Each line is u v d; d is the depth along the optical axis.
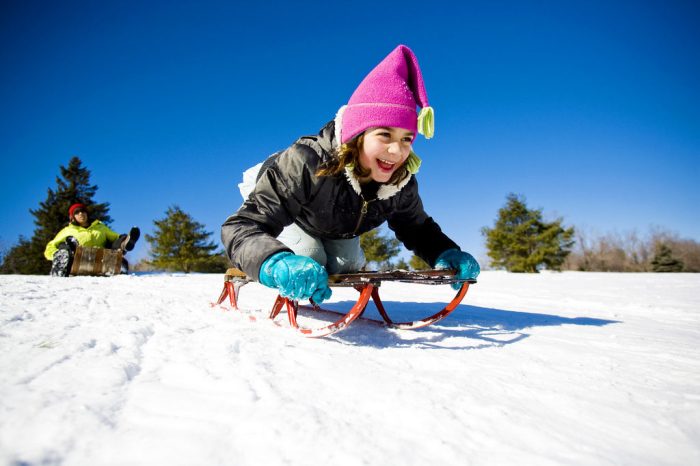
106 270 8.28
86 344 1.65
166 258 34.44
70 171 34.22
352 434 1.06
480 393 1.42
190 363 1.50
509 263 36.44
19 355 1.47
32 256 30.86
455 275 2.76
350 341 2.24
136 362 1.49
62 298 3.12
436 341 2.37
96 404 1.11
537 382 1.59
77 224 9.20
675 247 47.69
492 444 1.06
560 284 8.50
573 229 35.94
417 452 1.00
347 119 2.36
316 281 2.03
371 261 31.58
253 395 1.24
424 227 3.19
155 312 2.64
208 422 1.06
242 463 0.90
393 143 2.29
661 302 5.01
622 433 1.16
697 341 2.52
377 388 1.40
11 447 0.89
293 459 0.93
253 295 4.27
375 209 2.77
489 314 3.65
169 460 0.89
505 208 37.03
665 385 1.59
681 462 1.01
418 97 2.42
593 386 1.55
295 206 2.59
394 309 3.82
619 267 48.34
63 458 0.87
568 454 1.03
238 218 2.49
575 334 2.69
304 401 1.23
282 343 1.93
